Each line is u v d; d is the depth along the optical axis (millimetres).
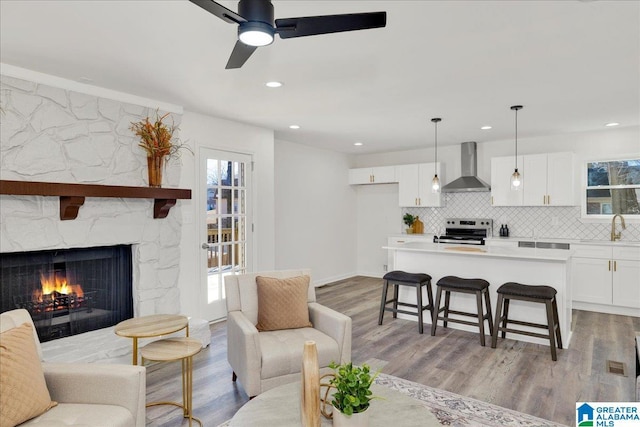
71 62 2900
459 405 2650
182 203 4254
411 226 7141
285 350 2551
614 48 2680
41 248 3150
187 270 4328
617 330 4293
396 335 4137
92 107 3457
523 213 6078
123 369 1866
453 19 2266
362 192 7871
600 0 2057
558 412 2555
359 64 2973
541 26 2352
